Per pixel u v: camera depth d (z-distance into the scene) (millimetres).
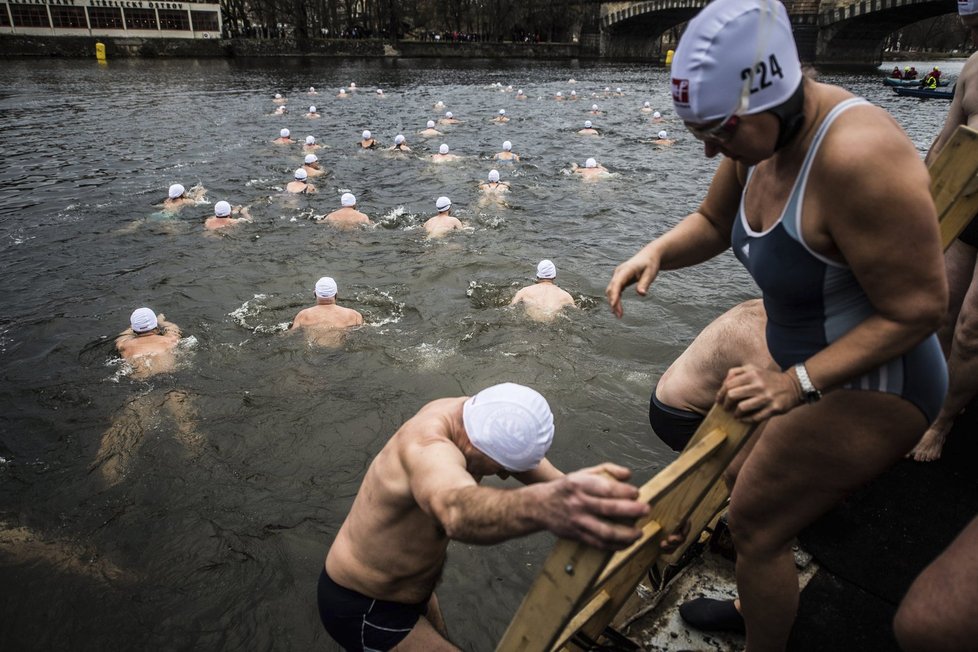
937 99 32188
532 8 66875
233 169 15977
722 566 2660
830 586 2535
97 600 4250
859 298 1559
